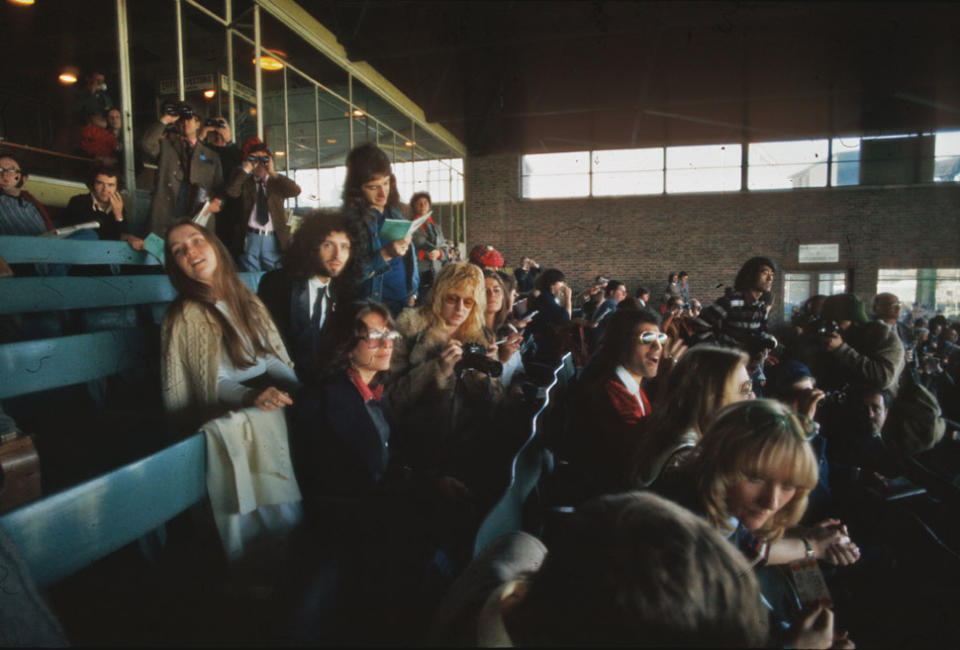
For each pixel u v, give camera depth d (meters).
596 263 14.21
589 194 14.20
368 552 1.19
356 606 1.07
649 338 1.90
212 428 1.32
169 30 6.64
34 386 1.64
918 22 8.43
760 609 0.54
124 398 2.38
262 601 1.12
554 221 14.39
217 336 1.56
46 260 2.20
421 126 12.21
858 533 2.19
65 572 0.93
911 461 2.86
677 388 1.59
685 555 0.50
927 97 11.07
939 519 2.41
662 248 13.84
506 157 14.50
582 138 13.78
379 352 1.51
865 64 9.94
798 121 12.50
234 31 6.37
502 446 1.80
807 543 1.33
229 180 3.32
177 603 1.12
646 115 12.40
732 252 13.45
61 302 2.11
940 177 12.20
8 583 0.82
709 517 1.26
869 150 12.55
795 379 2.24
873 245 12.65
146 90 7.22
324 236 1.99
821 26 8.72
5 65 7.13
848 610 1.93
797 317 4.73
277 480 1.39
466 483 1.62
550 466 2.10
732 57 9.70
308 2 7.67
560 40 9.08
